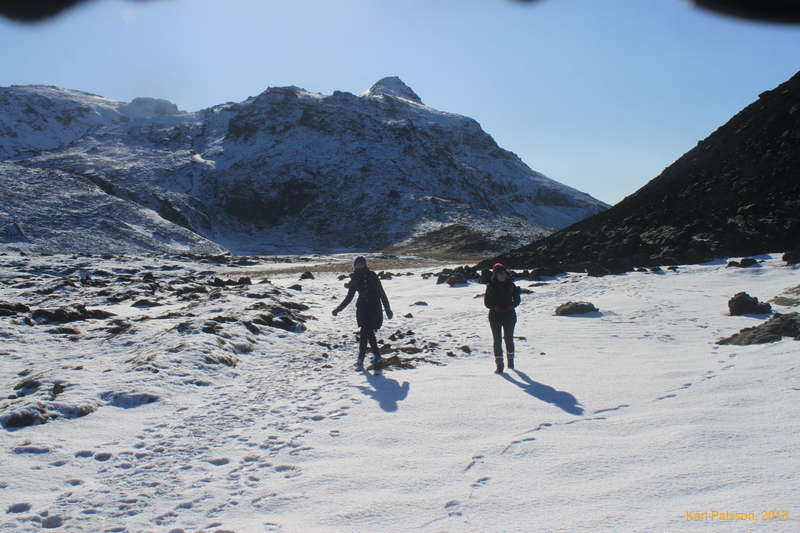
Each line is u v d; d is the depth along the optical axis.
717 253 21.80
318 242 120.88
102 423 6.24
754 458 4.14
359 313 9.27
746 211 24.06
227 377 8.64
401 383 7.70
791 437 4.49
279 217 136.62
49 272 37.12
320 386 7.88
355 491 4.23
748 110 31.77
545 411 6.00
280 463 4.96
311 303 18.88
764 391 5.89
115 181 135.62
